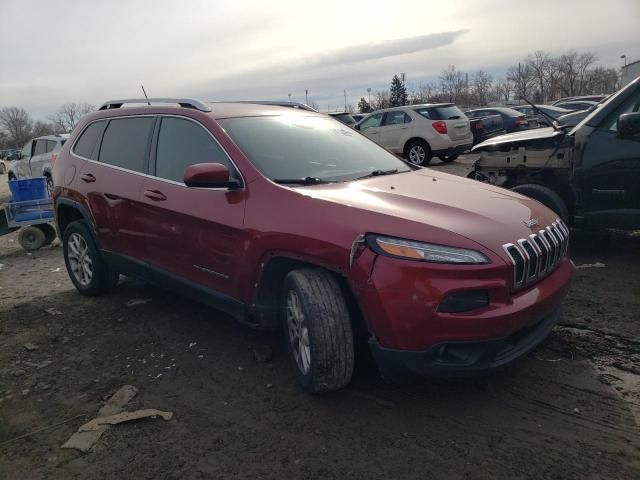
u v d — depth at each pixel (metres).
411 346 2.72
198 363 3.74
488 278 2.70
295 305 3.19
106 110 5.07
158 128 4.29
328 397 3.20
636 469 2.46
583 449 2.62
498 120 17.34
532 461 2.56
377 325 2.79
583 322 3.98
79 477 2.64
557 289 3.10
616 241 6.00
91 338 4.28
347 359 3.00
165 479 2.59
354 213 2.96
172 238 3.95
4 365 3.90
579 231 6.35
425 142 14.67
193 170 3.34
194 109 4.08
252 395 3.28
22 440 2.98
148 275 4.34
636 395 3.04
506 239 2.88
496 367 2.77
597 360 3.45
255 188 3.41
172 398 3.30
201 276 3.80
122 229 4.46
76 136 5.29
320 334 2.93
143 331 4.34
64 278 6.17
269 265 3.28
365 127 16.02
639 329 3.81
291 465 2.63
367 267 2.78
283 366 3.62
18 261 7.32
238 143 3.68
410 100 76.44
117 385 3.52
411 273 2.69
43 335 4.39
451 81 84.06
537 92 75.44
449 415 2.96
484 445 2.69
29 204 7.94
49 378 3.67
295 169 3.64
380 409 3.05
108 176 4.60
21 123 108.75
